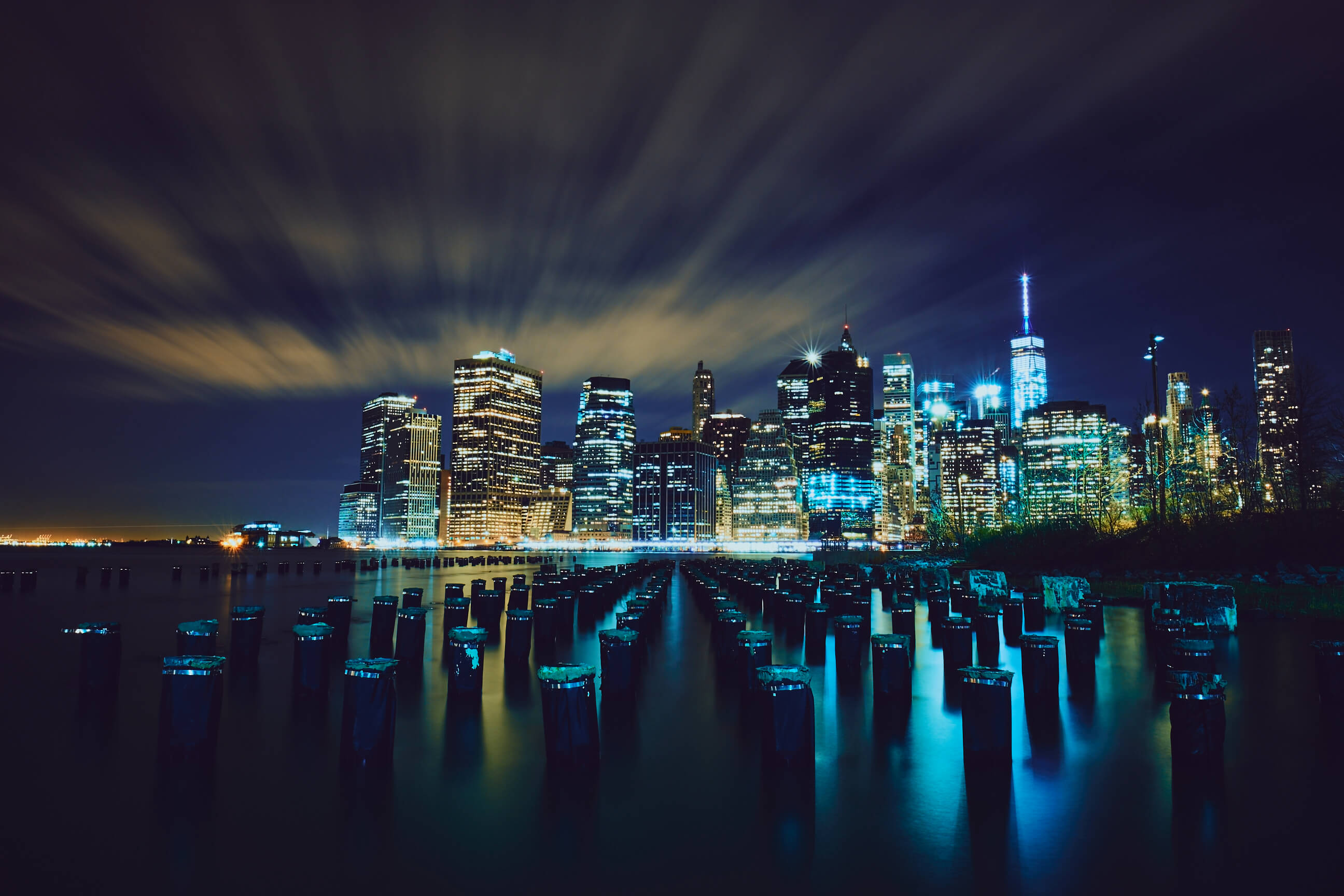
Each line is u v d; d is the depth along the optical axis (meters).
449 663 13.40
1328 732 11.09
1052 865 6.75
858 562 86.00
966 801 8.33
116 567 67.81
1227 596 21.11
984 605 19.48
